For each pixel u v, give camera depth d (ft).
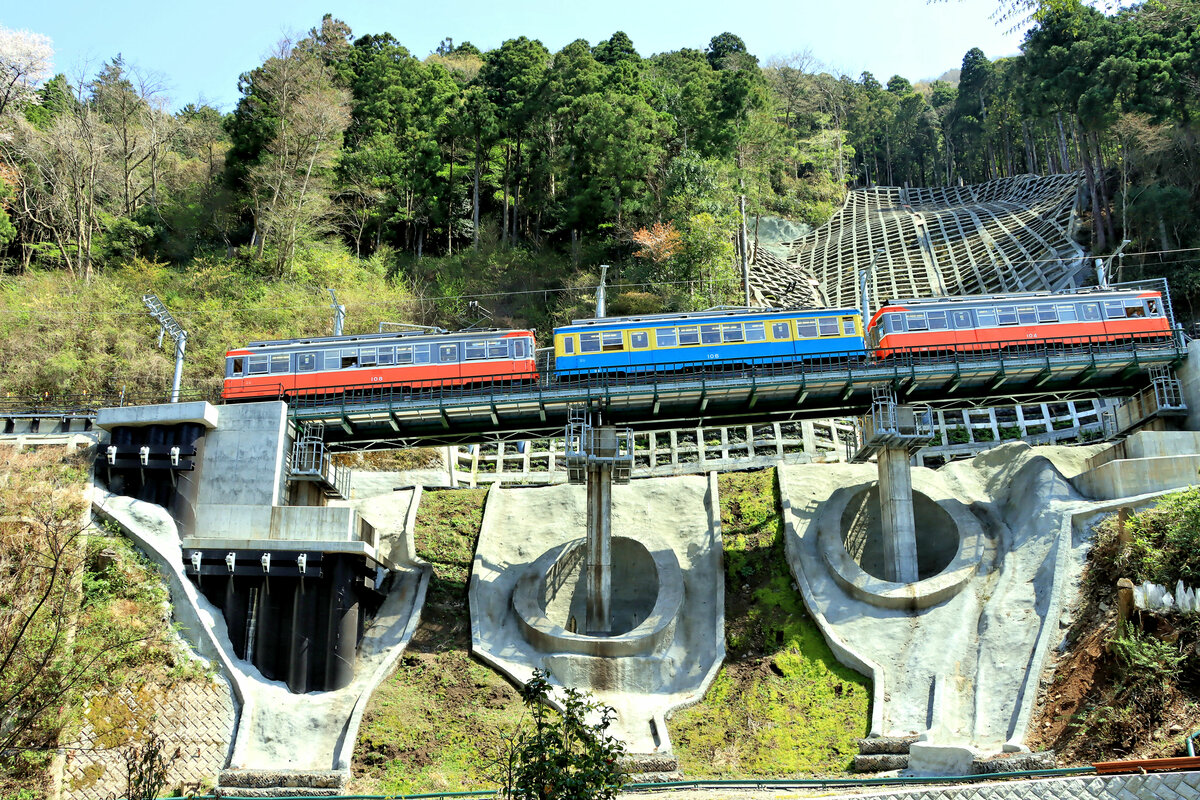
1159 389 117.29
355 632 102.78
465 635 106.93
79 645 87.66
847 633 99.45
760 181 243.19
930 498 114.52
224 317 169.17
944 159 403.95
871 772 81.46
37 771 81.61
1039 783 58.85
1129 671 73.82
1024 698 82.84
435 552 118.93
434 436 119.75
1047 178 296.30
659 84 230.48
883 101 414.00
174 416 108.88
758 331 121.19
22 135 193.26
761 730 90.17
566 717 53.11
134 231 198.70
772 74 352.49
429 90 224.12
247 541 102.47
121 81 219.20
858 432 139.54
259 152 205.67
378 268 193.77
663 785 80.38
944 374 111.45
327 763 89.25
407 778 85.76
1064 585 93.09
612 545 119.44
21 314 162.50
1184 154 192.75
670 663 100.22
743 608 107.45
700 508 122.72
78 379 153.38
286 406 112.37
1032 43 212.23
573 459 110.01
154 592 98.27
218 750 91.30
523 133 216.54
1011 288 202.39
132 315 165.58
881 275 230.48
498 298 189.78
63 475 106.42
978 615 97.50
